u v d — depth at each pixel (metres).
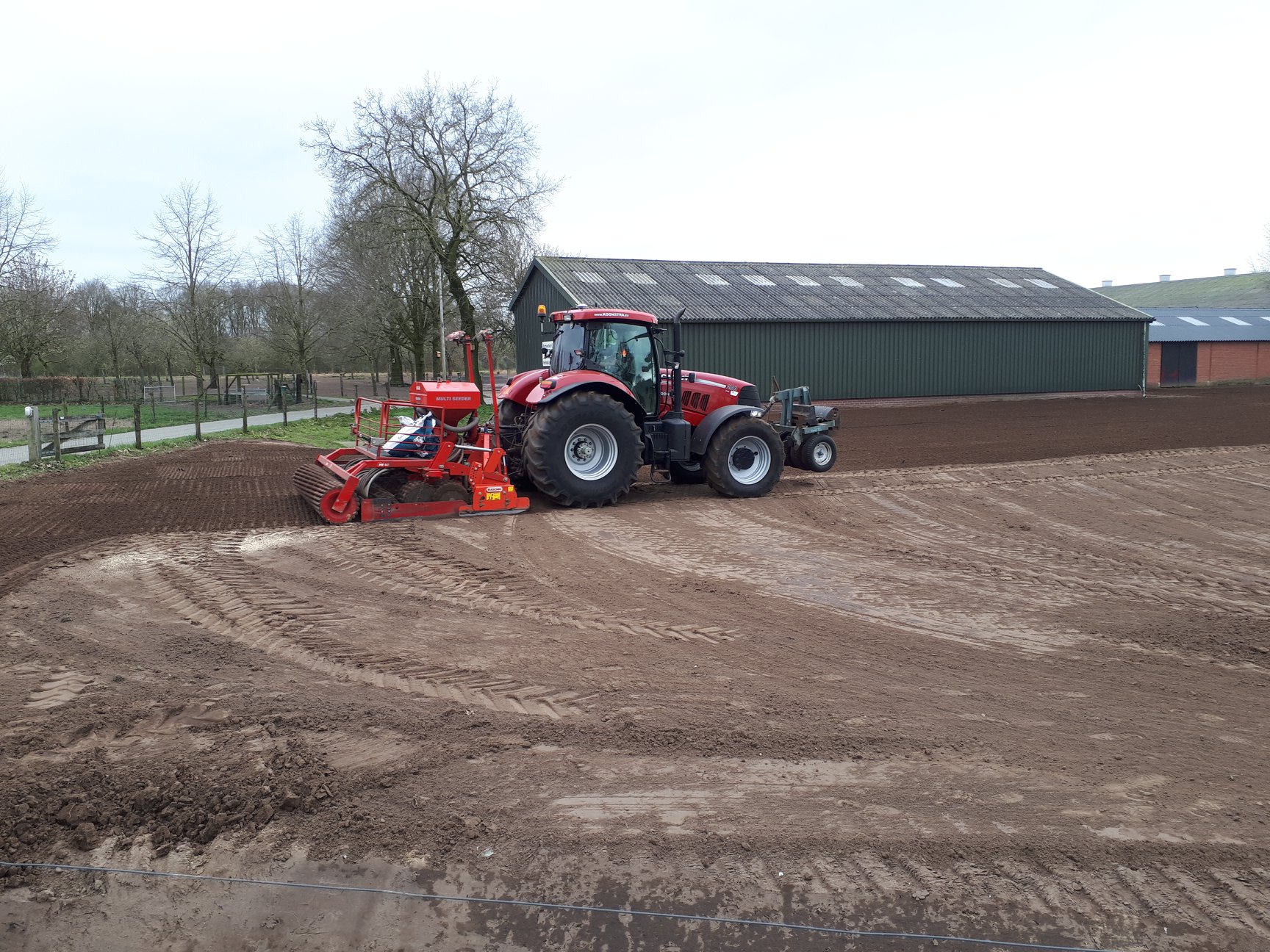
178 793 3.78
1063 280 37.09
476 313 34.28
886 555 8.20
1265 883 3.31
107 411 28.02
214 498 10.90
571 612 6.41
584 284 27.91
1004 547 8.54
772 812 3.73
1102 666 5.43
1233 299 71.75
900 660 5.52
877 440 18.59
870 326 29.44
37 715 4.48
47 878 3.30
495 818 3.66
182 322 33.69
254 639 5.71
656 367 10.81
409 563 7.63
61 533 8.70
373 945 3.00
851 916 3.12
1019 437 18.53
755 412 10.86
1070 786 3.98
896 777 4.04
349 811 3.69
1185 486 11.47
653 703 4.80
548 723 4.53
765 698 4.89
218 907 3.17
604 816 3.69
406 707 4.69
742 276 31.56
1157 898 3.22
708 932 3.05
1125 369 33.47
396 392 43.22
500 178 31.25
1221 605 6.68
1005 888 3.27
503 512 9.75
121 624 5.95
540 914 3.13
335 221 36.09
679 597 6.81
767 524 9.47
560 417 9.79
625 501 10.61
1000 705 4.85
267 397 35.47
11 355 34.56
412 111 30.25
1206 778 4.07
